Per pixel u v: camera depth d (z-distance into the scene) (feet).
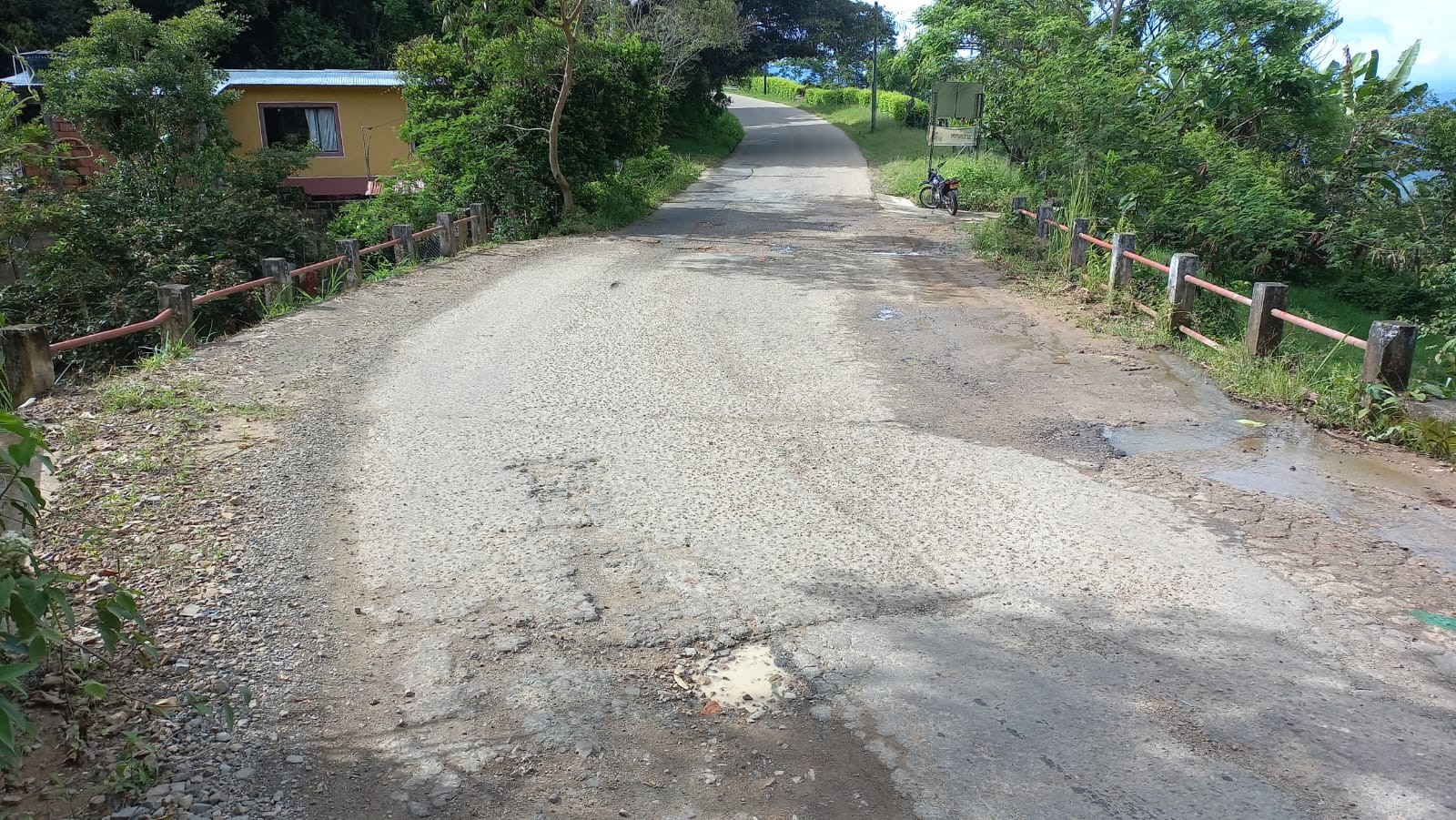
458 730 10.80
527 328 30.30
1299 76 57.31
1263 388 23.88
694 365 26.37
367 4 112.06
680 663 12.17
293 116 77.92
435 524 15.96
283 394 22.79
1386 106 60.59
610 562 14.78
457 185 57.11
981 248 47.01
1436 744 10.66
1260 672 12.05
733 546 15.40
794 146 126.62
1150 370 26.40
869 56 170.91
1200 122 54.34
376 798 9.68
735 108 196.54
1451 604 13.78
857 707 11.30
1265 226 41.52
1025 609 13.56
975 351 28.22
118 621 9.87
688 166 92.68
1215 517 16.78
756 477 18.38
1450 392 21.65
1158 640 12.76
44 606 8.86
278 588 13.69
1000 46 72.64
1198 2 62.90
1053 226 43.01
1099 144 44.68
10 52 71.31
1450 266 43.73
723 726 10.96
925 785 10.00
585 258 44.16
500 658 12.19
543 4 67.92
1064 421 21.95
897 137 126.21
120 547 14.51
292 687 11.44
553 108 57.82
